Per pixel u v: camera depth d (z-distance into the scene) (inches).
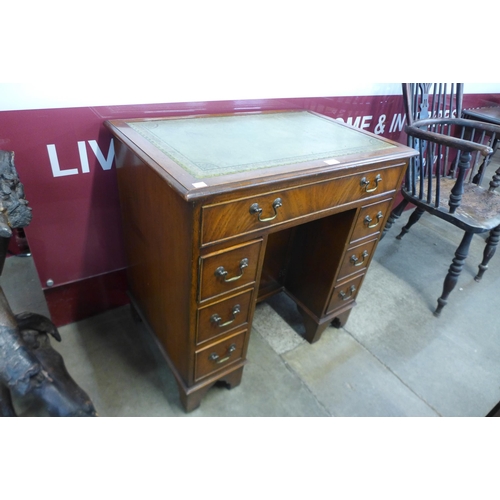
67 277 46.6
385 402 46.3
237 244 30.0
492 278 71.7
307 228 46.4
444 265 74.6
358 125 62.1
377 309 61.1
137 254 40.9
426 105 64.0
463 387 49.5
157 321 41.5
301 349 52.2
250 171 28.3
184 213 26.2
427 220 91.4
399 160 37.9
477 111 74.5
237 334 37.8
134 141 32.2
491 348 56.1
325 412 44.1
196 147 32.5
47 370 24.9
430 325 59.1
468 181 69.7
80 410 23.2
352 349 53.2
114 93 37.3
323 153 34.2
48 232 41.8
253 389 45.8
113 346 48.9
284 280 54.2
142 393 43.8
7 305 24.4
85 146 38.5
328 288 46.4
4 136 34.2
